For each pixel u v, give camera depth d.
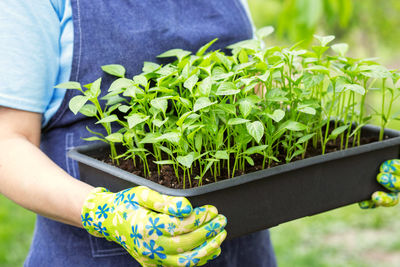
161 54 1.08
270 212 0.89
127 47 1.04
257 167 0.98
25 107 0.92
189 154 0.82
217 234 0.79
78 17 0.99
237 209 0.84
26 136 0.95
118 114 1.08
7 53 0.89
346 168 0.98
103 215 0.80
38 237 1.13
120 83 0.90
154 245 0.76
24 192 0.88
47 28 0.94
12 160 0.89
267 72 0.89
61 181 0.86
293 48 0.99
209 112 0.95
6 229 2.99
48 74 0.95
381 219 3.30
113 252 1.05
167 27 1.08
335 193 0.98
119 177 0.87
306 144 1.06
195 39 1.12
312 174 0.93
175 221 0.75
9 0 0.89
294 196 0.92
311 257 2.80
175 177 0.93
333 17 2.40
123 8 1.04
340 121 1.17
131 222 0.77
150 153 0.99
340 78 0.96
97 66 1.01
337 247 2.94
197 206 0.79
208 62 0.96
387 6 3.93
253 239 1.22
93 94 0.91
